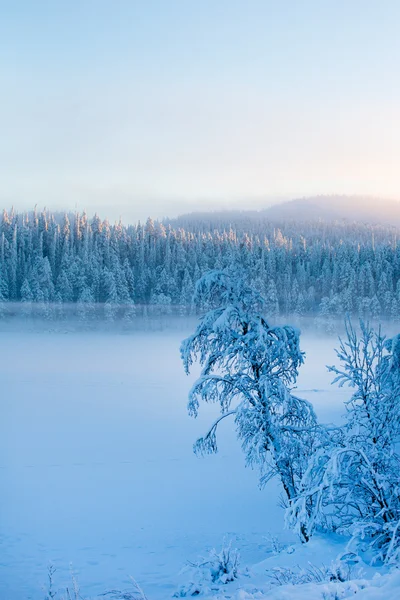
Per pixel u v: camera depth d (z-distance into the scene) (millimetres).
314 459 10648
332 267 135625
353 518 10969
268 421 13242
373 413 11070
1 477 22281
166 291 124500
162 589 10281
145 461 25219
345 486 10586
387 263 125750
